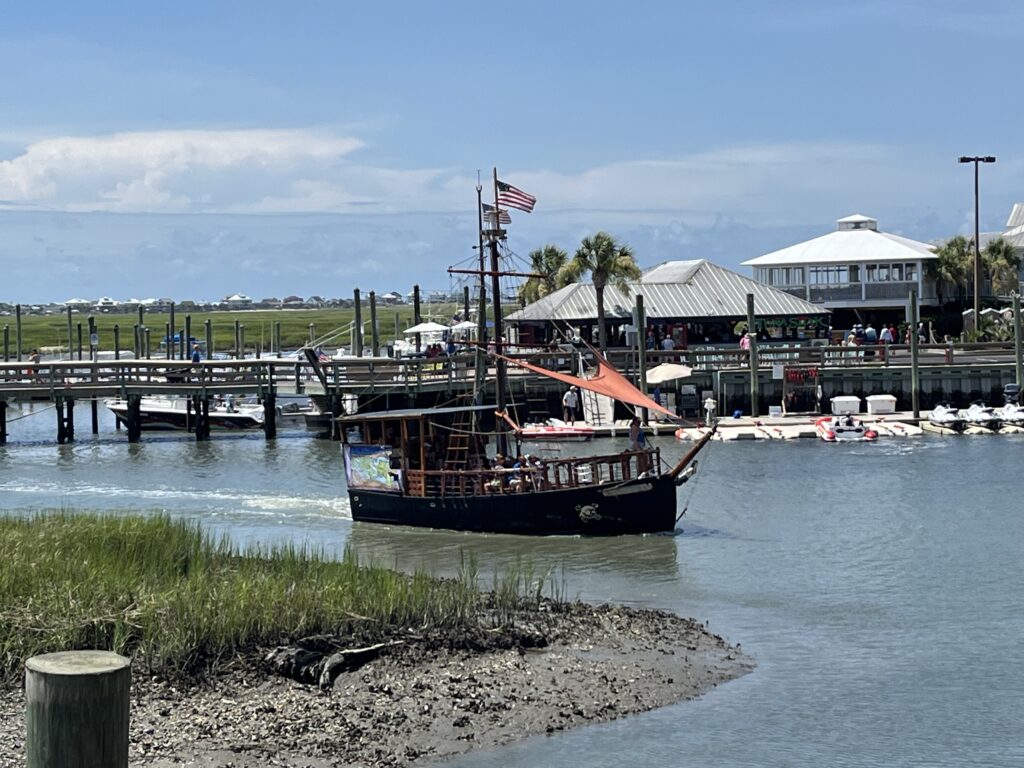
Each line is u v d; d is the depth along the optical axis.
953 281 114.50
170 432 87.44
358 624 29.20
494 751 24.23
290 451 74.25
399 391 78.06
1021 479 58.53
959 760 24.08
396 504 49.59
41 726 11.16
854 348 82.25
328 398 79.44
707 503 53.66
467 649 29.19
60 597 28.50
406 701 26.06
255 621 28.20
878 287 112.44
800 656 30.73
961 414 77.19
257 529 49.38
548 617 32.38
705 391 82.81
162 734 23.75
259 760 22.94
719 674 29.09
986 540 44.94
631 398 49.16
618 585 38.75
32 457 73.31
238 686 26.17
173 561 33.66
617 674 28.50
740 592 37.69
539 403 82.56
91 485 61.47
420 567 41.66
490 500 47.81
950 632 32.91
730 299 98.50
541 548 45.09
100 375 80.31
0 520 37.78
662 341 94.19
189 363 80.19
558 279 89.81
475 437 51.25
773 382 82.81
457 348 93.81
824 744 24.86
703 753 24.34
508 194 58.19
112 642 27.16
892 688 28.27
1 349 160.25
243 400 97.81
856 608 35.56
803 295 113.44
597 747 24.55
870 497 54.56
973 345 82.19
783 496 55.16
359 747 23.84
